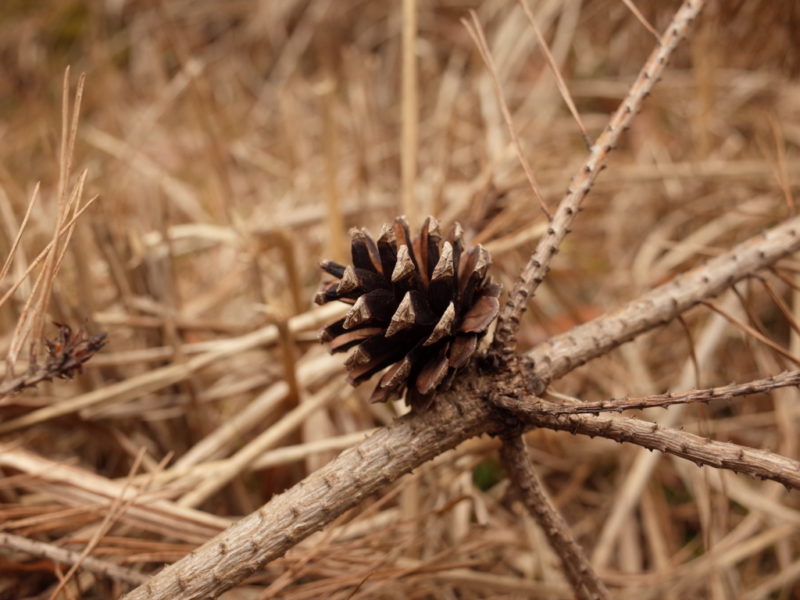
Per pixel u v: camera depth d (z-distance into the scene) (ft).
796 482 0.73
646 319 0.94
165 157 2.41
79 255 1.29
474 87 2.23
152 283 1.34
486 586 1.17
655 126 2.23
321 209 1.81
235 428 1.27
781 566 1.35
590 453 1.52
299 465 1.30
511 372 0.85
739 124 2.25
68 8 3.05
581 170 0.91
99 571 0.99
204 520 1.06
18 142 2.42
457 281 0.83
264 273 1.58
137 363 1.35
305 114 2.61
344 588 1.07
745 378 1.65
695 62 2.08
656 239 1.90
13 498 1.16
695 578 1.30
